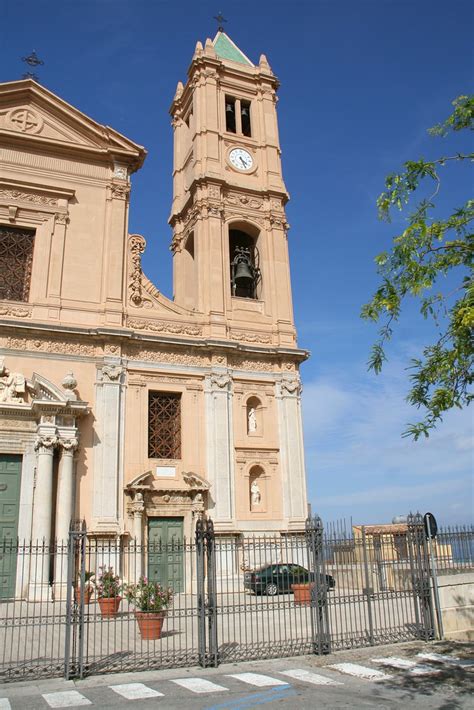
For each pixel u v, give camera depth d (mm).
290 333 30938
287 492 28234
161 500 26031
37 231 27844
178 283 34625
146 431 26719
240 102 35406
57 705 9914
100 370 26438
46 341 26016
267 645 14445
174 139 37344
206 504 26578
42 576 22578
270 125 34969
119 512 25031
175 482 26594
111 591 18656
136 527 24891
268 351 29750
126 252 29203
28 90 29281
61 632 16594
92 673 12180
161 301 29188
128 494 25422
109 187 29641
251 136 35031
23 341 25672
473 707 9750
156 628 15305
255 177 33562
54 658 13148
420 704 9930
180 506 26281
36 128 29156
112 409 26047
